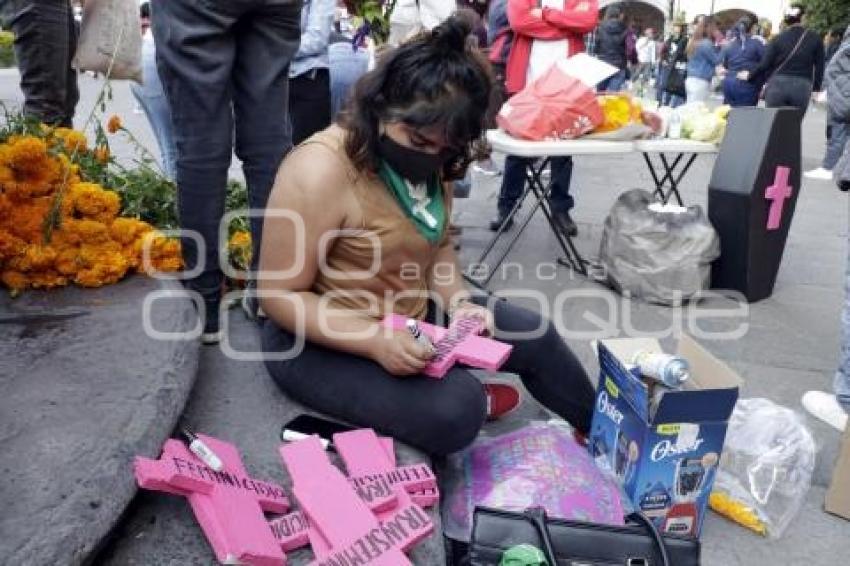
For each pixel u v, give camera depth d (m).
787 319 3.60
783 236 3.82
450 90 1.57
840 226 5.52
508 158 4.62
